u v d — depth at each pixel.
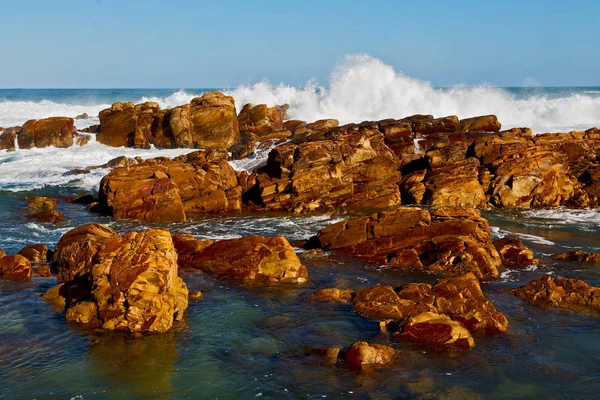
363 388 9.99
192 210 25.86
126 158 34.38
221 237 20.97
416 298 13.34
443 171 27.39
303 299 14.44
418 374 10.45
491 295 14.49
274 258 16.19
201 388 10.05
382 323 12.47
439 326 11.78
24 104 63.19
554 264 17.22
